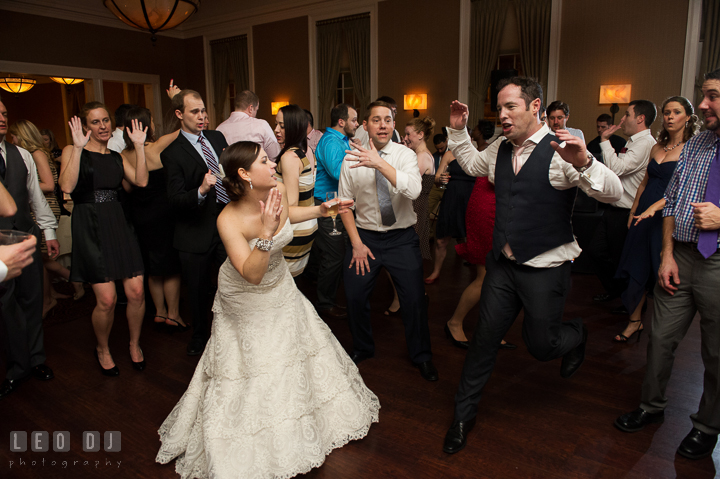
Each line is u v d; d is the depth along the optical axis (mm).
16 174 2586
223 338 1965
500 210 2021
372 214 2561
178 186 2803
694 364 2785
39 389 2625
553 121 3992
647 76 6676
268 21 9953
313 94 9625
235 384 1897
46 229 2797
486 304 2086
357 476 1899
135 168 3025
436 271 4441
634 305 2977
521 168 1953
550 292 1976
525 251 1945
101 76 9945
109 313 2680
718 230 1805
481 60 7820
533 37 7422
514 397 2477
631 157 3357
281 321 1937
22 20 8797
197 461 1910
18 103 13500
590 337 3217
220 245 2982
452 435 2062
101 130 2617
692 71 6344
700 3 6188
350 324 2764
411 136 3742
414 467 1946
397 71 8656
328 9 9148
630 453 2010
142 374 2789
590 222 4605
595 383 2611
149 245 3248
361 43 8922
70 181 2455
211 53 10977
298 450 1839
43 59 9109
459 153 2389
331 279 3574
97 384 2678
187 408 2051
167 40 11031
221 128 3605
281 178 2633
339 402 2100
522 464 1953
